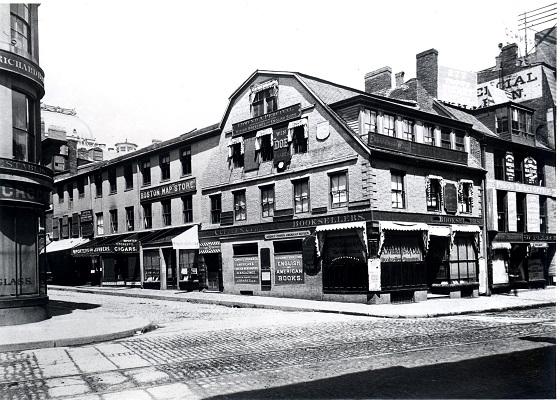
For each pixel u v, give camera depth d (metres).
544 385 7.35
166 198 33.00
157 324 15.95
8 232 15.26
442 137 25.86
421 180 23.70
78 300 26.08
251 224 26.84
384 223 21.28
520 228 29.78
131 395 7.34
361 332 13.39
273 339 12.27
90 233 39.03
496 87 35.88
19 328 14.09
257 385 7.73
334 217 22.48
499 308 19.64
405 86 27.53
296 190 24.72
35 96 16.50
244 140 27.80
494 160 28.64
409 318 17.14
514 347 10.62
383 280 21.44
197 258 30.58
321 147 23.48
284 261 25.05
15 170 15.07
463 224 25.47
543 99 33.78
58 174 43.81
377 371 8.46
